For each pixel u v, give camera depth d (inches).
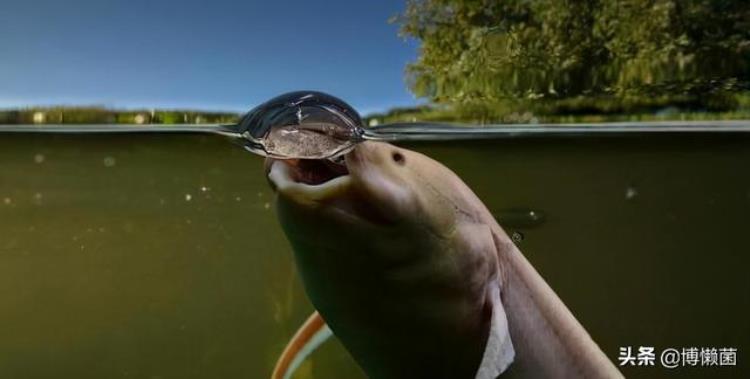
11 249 544.1
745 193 533.6
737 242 658.2
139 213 503.5
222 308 684.7
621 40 320.2
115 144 337.7
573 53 324.2
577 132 339.0
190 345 705.6
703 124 338.0
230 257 621.6
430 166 102.2
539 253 652.1
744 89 330.6
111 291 630.5
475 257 103.0
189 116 287.6
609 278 701.3
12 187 425.7
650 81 326.0
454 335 107.0
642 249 663.1
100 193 450.0
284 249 605.3
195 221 532.7
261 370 722.2
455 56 297.7
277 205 90.6
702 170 463.8
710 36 326.6
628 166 446.9
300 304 657.6
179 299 661.3
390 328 104.9
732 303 732.7
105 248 562.6
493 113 316.5
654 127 339.0
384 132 292.4
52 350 647.8
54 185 426.6
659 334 758.5
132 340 680.4
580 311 744.3
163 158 370.6
